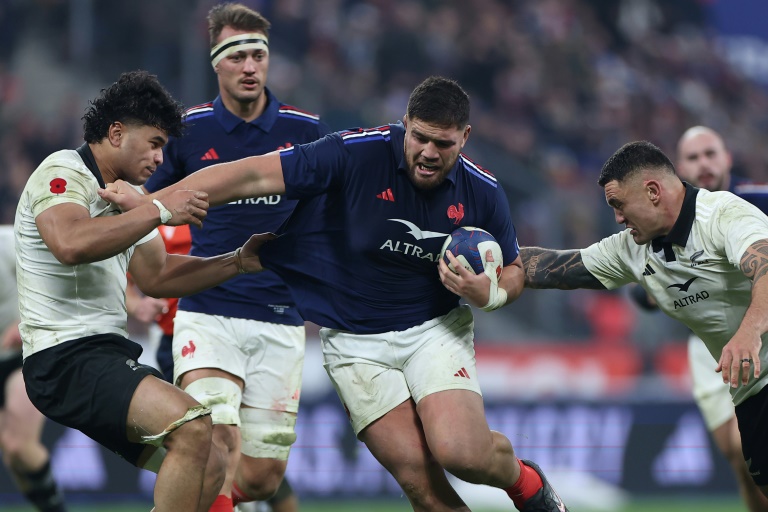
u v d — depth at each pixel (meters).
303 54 54.78
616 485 35.47
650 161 17.05
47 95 52.06
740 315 17.55
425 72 55.94
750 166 61.53
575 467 35.47
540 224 47.56
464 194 17.67
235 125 21.73
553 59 58.22
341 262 17.91
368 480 34.38
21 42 53.44
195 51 50.38
